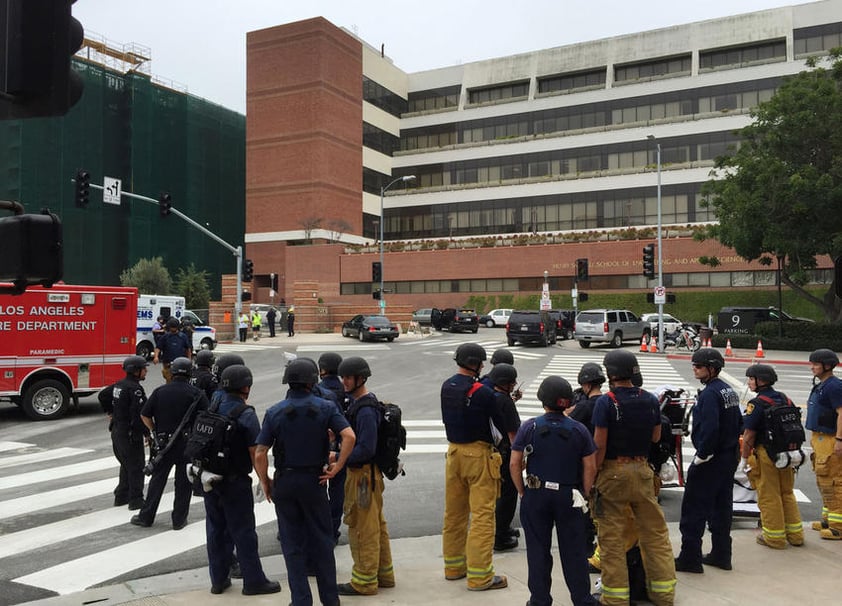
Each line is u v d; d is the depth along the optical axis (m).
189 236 68.69
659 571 5.11
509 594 5.41
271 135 64.31
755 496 7.79
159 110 66.56
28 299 14.48
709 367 5.90
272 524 7.71
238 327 37.66
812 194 28.95
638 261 51.59
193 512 8.12
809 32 57.16
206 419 5.54
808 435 12.34
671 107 60.69
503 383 5.82
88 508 8.27
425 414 15.06
